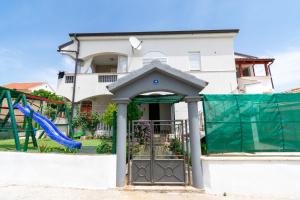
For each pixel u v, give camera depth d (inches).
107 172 211.3
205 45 605.3
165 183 216.4
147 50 607.5
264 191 198.5
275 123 216.4
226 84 562.3
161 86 221.6
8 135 491.5
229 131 216.4
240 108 220.5
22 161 222.4
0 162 224.1
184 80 218.2
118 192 200.8
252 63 633.0
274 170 201.3
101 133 556.4
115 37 614.2
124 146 218.2
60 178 214.5
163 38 611.5
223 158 206.7
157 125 237.3
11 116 271.9
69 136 441.4
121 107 222.5
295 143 211.6
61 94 584.4
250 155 216.5
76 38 610.2
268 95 223.0
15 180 219.3
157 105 642.2
